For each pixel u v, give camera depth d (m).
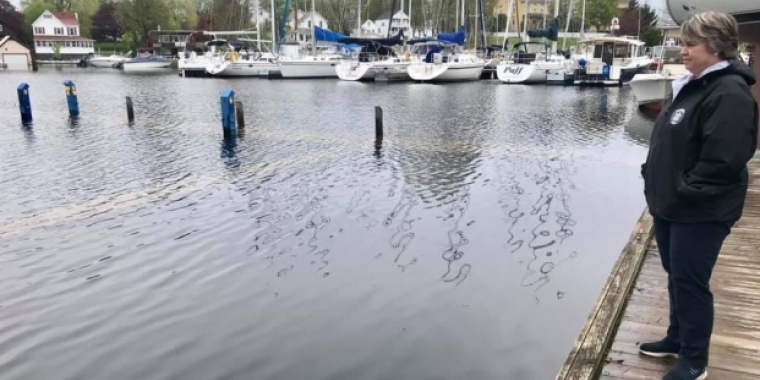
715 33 2.23
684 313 2.54
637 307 3.58
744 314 3.42
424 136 14.16
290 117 18.02
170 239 6.58
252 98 24.30
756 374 2.75
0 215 7.48
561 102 23.09
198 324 4.57
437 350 4.12
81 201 8.20
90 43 72.00
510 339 4.24
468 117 18.11
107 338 4.37
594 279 5.37
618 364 2.92
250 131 14.95
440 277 5.43
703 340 2.54
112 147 12.60
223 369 3.93
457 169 10.34
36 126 15.81
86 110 19.81
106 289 5.25
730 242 4.81
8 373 3.91
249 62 36.62
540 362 3.93
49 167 10.48
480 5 40.38
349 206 7.93
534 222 7.19
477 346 4.16
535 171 10.16
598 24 58.91
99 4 76.12
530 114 19.03
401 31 36.97
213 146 12.75
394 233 6.77
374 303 4.89
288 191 8.77
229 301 4.97
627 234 6.71
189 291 5.19
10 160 11.08
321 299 4.98
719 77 2.26
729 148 2.20
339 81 34.16
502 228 6.94
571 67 31.86
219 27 63.75
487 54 40.06
